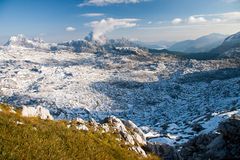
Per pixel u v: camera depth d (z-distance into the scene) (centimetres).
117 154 2900
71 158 1984
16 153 1673
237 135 7731
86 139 2689
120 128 5306
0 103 3850
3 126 2020
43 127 2453
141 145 5306
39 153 1802
